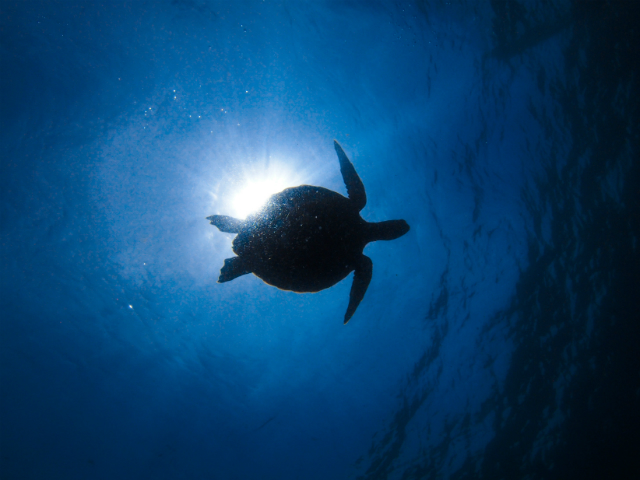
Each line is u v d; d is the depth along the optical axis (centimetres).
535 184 923
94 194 713
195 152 726
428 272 847
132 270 743
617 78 920
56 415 756
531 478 863
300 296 740
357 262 326
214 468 814
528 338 956
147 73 716
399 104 805
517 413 936
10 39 641
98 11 657
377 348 841
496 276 919
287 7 710
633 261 910
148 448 794
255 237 285
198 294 748
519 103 902
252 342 771
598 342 923
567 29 890
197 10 681
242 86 734
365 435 873
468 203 866
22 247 696
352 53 768
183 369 803
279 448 837
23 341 724
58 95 692
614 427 857
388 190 787
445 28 800
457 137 853
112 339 773
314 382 826
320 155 747
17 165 677
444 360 916
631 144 924
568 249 950
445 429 929
